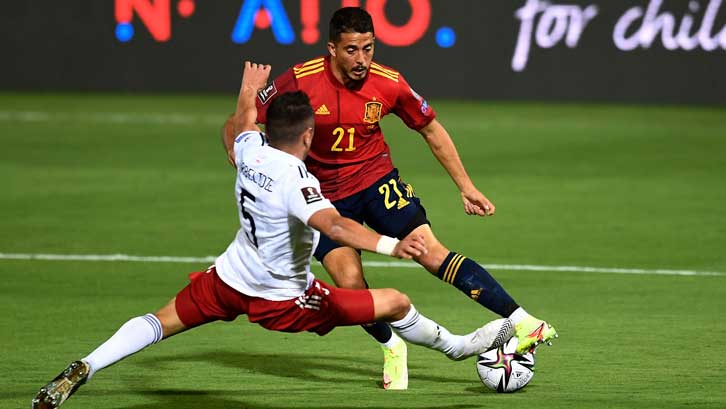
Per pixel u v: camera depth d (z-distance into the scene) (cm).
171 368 2025
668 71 6844
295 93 1647
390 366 1914
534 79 6956
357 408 1741
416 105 2019
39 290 2686
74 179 4456
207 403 1778
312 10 6875
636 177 4597
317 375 1995
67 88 7250
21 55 7231
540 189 4309
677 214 3800
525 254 3155
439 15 6888
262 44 7000
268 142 1656
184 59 7144
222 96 7188
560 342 2216
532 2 6875
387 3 6875
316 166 2042
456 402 1780
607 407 1733
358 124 1998
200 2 7056
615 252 3183
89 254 3114
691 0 6744
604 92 6931
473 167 4828
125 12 7125
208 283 1706
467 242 3328
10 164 4825
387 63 6956
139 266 2970
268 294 1672
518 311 1844
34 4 7156
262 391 1864
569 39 6894
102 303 2556
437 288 2753
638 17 6812
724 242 3325
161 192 4175
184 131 5850
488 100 7000
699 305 2550
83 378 1625
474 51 6938
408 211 2025
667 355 2108
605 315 2453
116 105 6819
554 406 1747
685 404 1747
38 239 3316
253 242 1653
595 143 5528
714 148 5400
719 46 6769
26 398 1795
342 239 1535
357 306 1692
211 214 3747
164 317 1712
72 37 7181
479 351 1830
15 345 2175
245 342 2241
